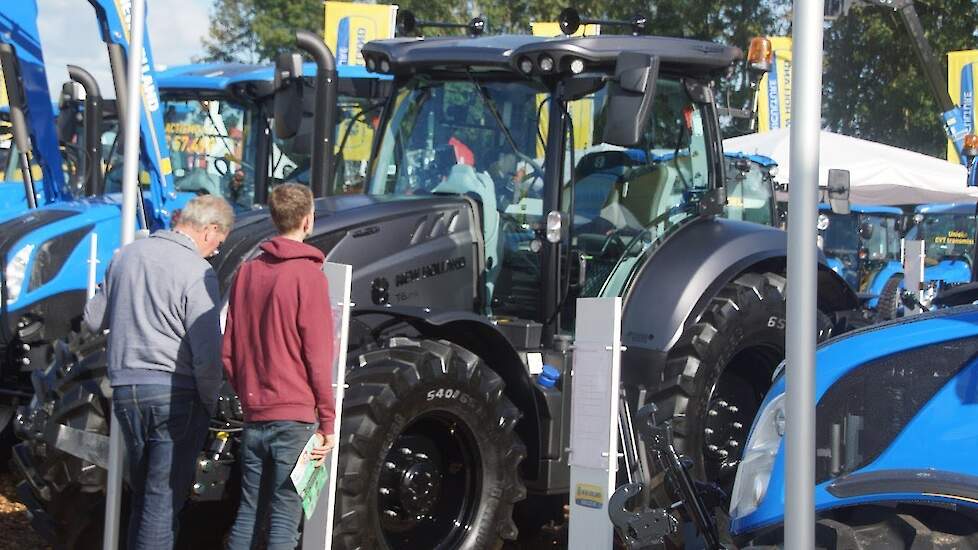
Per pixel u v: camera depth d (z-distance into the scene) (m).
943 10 26.23
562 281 6.01
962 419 3.55
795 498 2.90
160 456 4.60
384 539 5.20
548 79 6.03
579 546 4.84
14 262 7.20
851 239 17.23
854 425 3.71
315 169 6.28
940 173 15.37
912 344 3.69
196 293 4.61
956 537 3.54
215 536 5.84
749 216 12.88
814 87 2.87
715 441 6.60
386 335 5.60
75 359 5.38
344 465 4.98
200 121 9.75
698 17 27.34
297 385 4.49
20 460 5.36
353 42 15.95
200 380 4.57
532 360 5.80
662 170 6.46
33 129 8.32
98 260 7.40
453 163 6.32
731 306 6.29
